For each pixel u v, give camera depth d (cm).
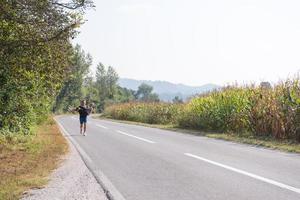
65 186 790
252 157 1211
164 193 737
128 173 945
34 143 1527
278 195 716
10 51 1145
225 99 2284
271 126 1848
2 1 1047
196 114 2539
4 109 1546
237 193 734
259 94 2067
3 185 795
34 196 705
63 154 1292
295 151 1355
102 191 754
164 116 3638
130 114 4359
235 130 2141
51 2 1141
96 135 2091
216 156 1236
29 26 1146
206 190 760
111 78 15525
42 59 1254
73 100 10319
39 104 2303
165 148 1462
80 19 1180
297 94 1758
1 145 1427
